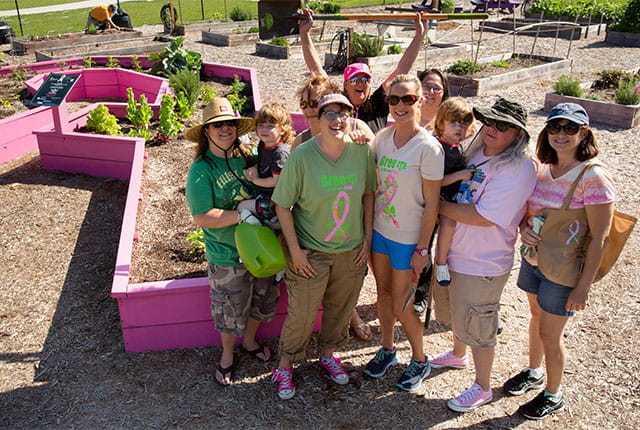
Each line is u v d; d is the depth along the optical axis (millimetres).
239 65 14719
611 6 21172
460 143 3555
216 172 3541
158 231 5766
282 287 4156
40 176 7766
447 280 3367
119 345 4297
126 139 7531
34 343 4344
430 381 3863
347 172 3246
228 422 3521
